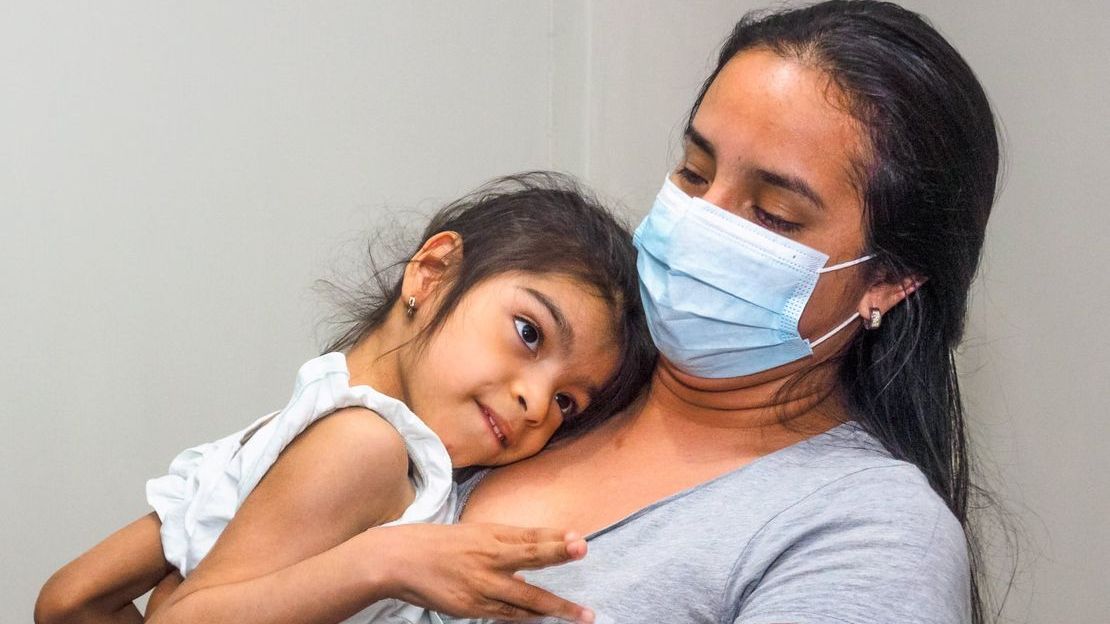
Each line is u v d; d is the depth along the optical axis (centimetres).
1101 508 233
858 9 140
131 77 246
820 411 148
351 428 132
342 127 264
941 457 146
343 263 264
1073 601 238
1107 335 232
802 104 135
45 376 244
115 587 152
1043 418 246
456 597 119
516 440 151
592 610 131
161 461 254
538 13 281
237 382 259
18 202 240
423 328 155
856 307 142
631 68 275
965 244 142
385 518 136
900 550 125
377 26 267
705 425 149
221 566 127
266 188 258
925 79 135
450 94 274
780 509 134
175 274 252
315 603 120
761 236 138
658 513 138
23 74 239
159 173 250
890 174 135
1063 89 244
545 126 283
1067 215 242
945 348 147
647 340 160
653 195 277
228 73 254
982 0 263
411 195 271
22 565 245
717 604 131
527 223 162
